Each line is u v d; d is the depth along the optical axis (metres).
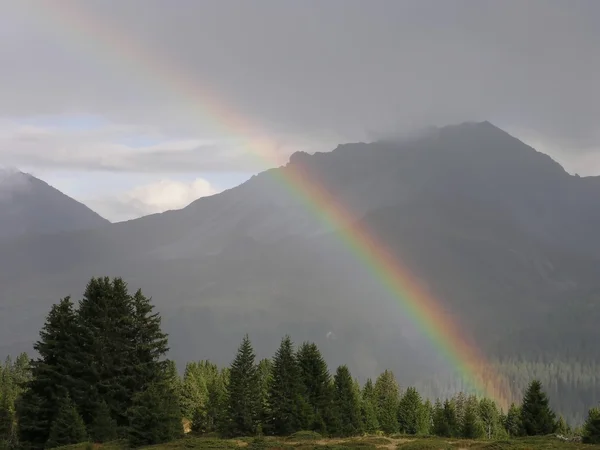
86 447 61.53
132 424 66.50
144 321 83.69
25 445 73.94
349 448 58.16
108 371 78.44
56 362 79.12
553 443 59.66
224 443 62.75
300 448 59.47
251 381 84.25
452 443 61.69
